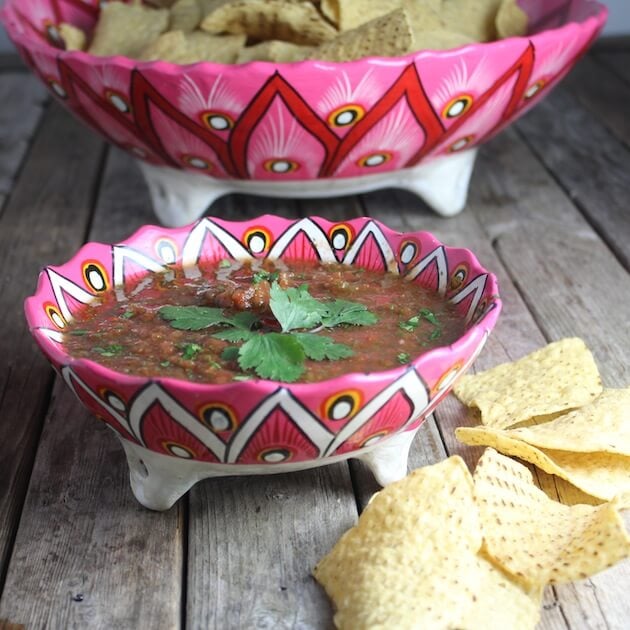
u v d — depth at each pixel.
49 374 0.69
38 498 0.60
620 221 0.86
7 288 0.78
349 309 0.59
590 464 0.61
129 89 0.75
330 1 0.81
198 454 0.56
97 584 0.56
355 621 0.52
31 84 1.20
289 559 0.57
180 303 0.62
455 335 0.59
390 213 0.87
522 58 0.77
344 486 0.60
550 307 0.75
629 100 1.08
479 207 0.88
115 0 0.94
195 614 0.55
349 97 0.74
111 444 0.64
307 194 0.82
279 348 0.56
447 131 0.78
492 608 0.52
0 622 0.54
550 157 0.96
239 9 0.80
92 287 0.62
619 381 0.68
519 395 0.64
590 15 0.83
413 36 0.78
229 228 0.66
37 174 0.95
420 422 0.59
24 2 0.89
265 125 0.75
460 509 0.54
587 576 0.53
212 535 0.58
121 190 0.92
